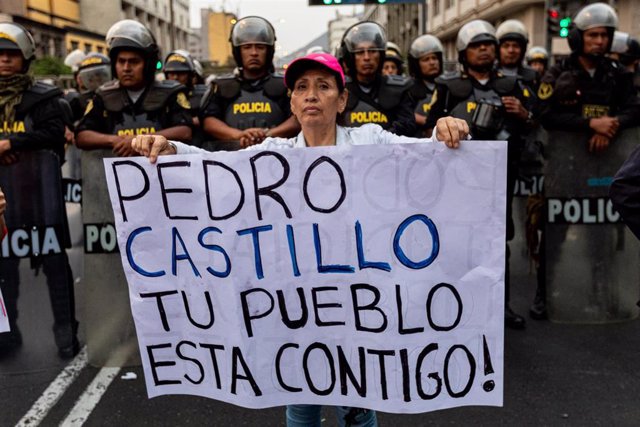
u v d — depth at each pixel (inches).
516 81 157.3
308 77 75.2
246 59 151.5
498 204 72.1
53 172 138.3
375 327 74.8
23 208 136.6
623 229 160.1
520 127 158.1
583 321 162.4
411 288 73.7
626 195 69.3
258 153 73.7
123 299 138.4
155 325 78.4
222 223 75.5
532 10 931.3
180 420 115.1
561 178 158.4
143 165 75.7
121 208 76.7
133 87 136.5
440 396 75.1
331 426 112.9
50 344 141.4
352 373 76.2
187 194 75.7
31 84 137.6
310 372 76.8
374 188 72.9
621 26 754.8
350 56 148.5
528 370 133.5
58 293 141.3
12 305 138.2
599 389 124.0
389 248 73.6
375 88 151.9
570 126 153.2
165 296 77.8
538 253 173.9
